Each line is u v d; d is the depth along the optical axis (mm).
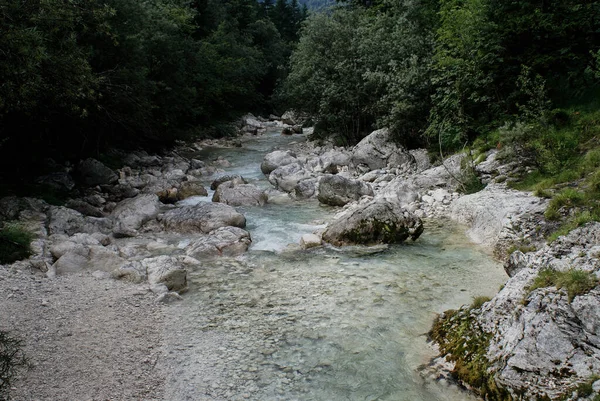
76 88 13477
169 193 17453
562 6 15305
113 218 14422
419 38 21156
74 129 20062
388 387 6113
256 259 11016
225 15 54156
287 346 7137
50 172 17641
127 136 25500
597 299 5430
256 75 52844
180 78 28969
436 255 10797
